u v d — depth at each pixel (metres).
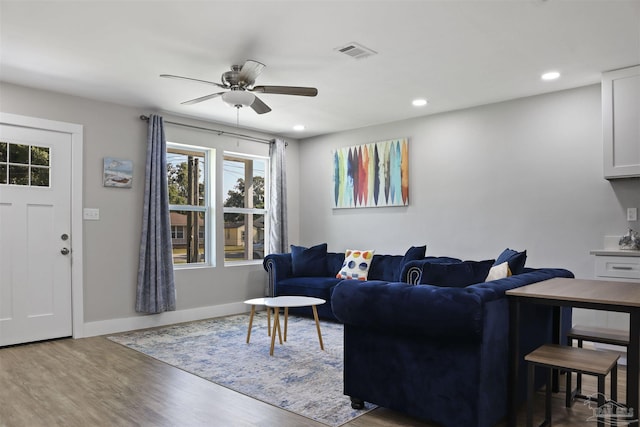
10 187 4.11
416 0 2.63
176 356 3.78
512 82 4.14
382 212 5.74
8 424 2.47
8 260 4.09
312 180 6.57
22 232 4.17
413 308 2.26
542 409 2.72
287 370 3.39
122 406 2.71
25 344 4.16
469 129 5.00
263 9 2.74
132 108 4.91
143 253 4.85
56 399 2.83
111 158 4.72
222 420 2.52
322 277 5.68
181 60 3.57
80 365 3.53
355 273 5.30
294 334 4.54
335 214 6.27
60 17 2.84
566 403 2.75
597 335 2.69
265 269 5.76
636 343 2.03
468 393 2.19
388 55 3.47
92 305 4.56
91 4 2.67
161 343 4.21
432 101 4.74
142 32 3.06
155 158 4.95
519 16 2.83
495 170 4.80
